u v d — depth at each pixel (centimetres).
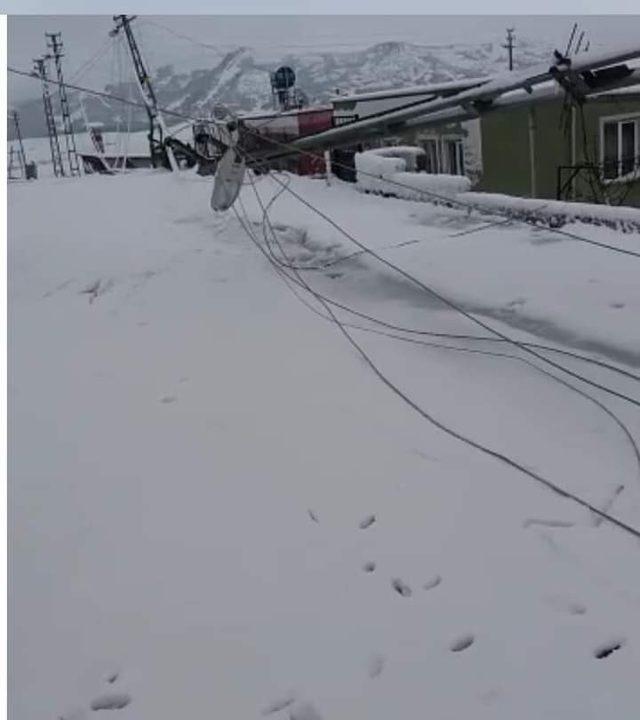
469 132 1792
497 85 848
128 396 551
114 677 300
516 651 298
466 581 337
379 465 432
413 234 975
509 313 660
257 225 1139
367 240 967
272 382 552
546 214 958
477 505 389
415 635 310
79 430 502
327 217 1129
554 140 1656
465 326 641
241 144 1076
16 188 1852
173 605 335
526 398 502
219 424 494
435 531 372
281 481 423
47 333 714
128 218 1304
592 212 906
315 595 335
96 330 710
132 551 372
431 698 281
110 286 864
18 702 291
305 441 465
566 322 621
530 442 446
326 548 365
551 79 798
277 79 2361
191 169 2003
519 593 328
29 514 410
